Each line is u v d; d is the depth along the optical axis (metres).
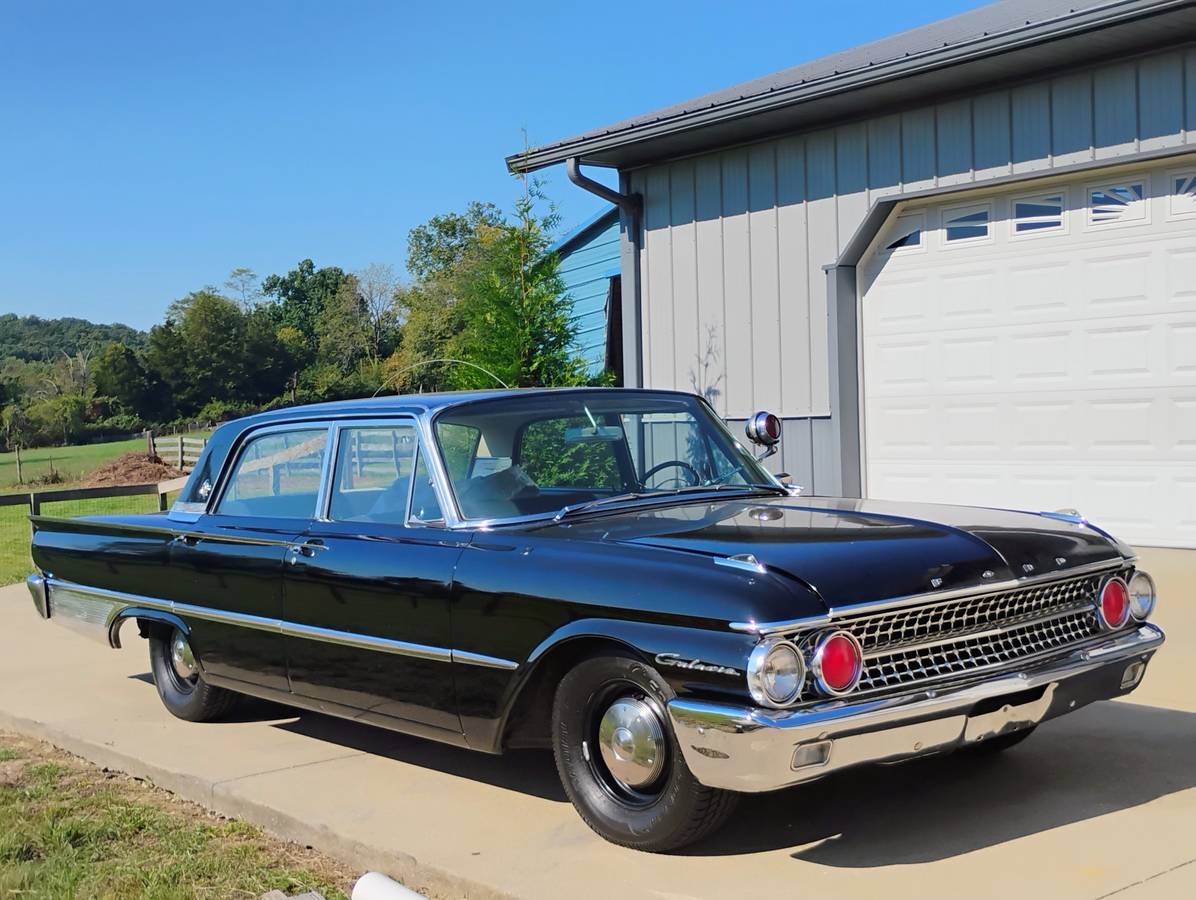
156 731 6.12
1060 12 8.72
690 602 3.71
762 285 11.29
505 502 4.72
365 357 94.25
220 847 4.55
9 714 6.57
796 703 3.54
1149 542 9.34
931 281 10.40
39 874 4.25
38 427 75.69
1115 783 4.50
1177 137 8.76
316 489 5.37
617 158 11.85
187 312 104.75
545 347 11.24
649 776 3.92
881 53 10.44
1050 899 3.51
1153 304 9.23
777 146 11.06
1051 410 9.79
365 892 3.42
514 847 4.19
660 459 5.32
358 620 4.88
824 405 10.89
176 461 33.66
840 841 4.05
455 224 87.56
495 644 4.29
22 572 13.23
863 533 4.13
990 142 9.70
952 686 3.74
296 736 5.92
